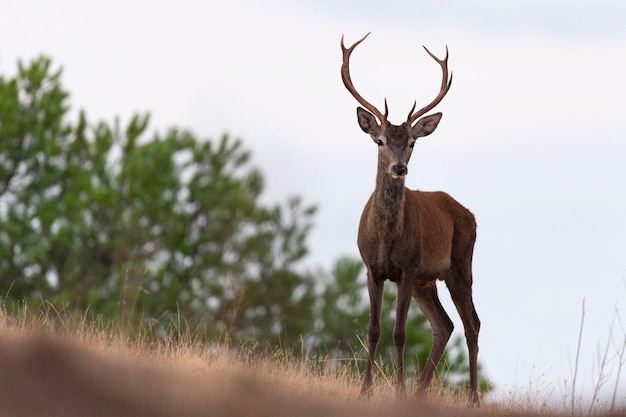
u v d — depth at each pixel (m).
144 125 86.31
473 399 37.59
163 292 75.75
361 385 38.09
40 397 23.55
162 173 83.75
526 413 31.72
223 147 86.44
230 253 78.88
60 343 25.94
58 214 82.94
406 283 38.97
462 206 43.50
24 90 86.56
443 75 41.84
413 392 37.81
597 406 31.08
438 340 42.22
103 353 29.66
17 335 29.73
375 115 40.34
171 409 24.91
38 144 84.50
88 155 85.88
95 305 76.69
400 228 38.62
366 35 41.94
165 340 36.94
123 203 82.44
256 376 28.97
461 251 42.84
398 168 37.69
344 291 77.38
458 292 42.69
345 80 41.25
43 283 79.56
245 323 74.81
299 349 73.44
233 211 79.56
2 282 78.69
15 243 81.12
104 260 81.69
